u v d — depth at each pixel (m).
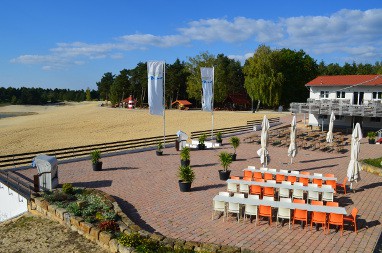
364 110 34.12
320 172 19.97
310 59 81.44
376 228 11.43
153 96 26.52
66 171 19.97
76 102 182.62
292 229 11.34
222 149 28.09
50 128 54.69
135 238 9.89
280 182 15.80
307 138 32.25
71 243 11.20
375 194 15.37
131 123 57.97
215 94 78.44
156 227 11.60
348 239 10.55
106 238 10.52
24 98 163.75
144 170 20.33
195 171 20.11
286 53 74.12
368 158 23.69
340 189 16.17
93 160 20.08
